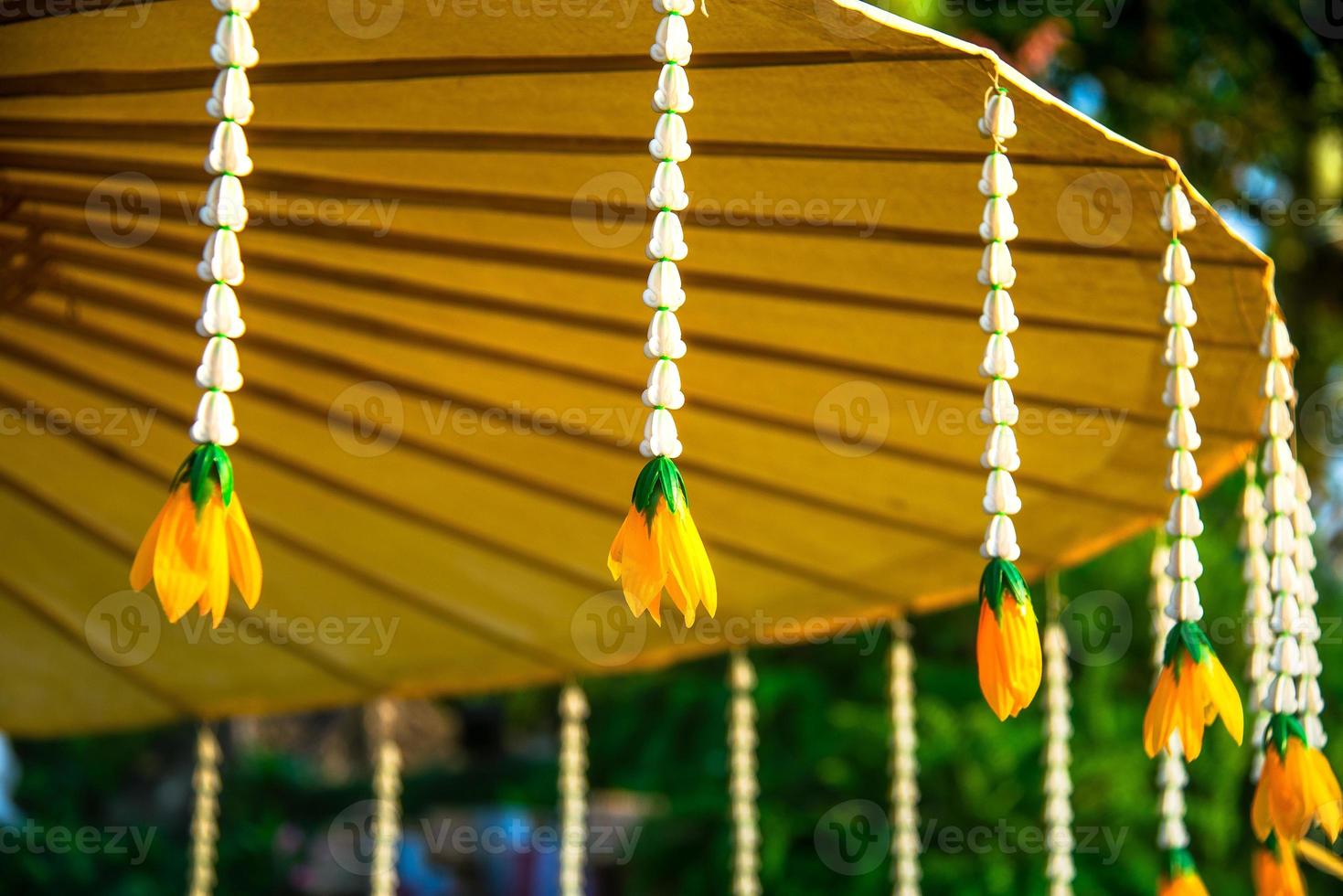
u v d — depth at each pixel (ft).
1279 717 8.07
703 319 11.19
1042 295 9.66
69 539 14.79
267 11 7.45
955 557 13.25
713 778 27.32
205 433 5.72
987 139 7.68
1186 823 24.03
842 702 26.84
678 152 6.19
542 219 9.93
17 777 32.99
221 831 35.73
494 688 16.37
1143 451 10.95
